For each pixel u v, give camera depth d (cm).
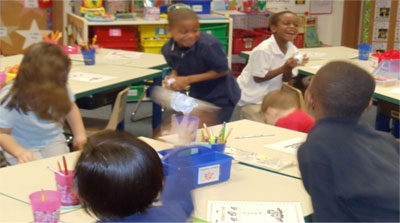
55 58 236
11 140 233
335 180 135
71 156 208
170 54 335
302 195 176
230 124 259
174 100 214
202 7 542
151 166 115
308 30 625
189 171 170
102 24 482
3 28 555
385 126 376
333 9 661
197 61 325
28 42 567
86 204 115
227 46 530
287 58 371
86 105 338
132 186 111
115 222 115
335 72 145
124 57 405
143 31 510
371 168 135
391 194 131
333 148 138
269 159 208
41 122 245
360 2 645
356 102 143
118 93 318
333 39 671
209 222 155
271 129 252
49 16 566
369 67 383
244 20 633
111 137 118
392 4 614
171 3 554
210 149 191
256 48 369
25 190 175
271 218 159
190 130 211
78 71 349
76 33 514
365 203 133
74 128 272
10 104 235
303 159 141
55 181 177
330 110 145
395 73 343
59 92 239
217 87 332
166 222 119
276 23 367
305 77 379
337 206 135
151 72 352
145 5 519
